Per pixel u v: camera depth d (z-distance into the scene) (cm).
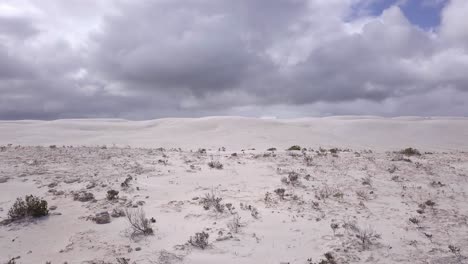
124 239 715
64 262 617
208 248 670
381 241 716
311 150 2148
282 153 1845
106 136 4669
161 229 767
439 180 1259
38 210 836
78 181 1170
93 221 816
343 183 1177
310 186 1128
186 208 909
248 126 5294
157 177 1249
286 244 698
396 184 1190
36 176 1220
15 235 736
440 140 5697
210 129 5253
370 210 915
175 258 630
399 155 1805
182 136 4606
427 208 948
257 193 1050
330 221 826
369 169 1412
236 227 768
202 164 1517
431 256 656
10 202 944
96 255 644
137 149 2084
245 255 649
